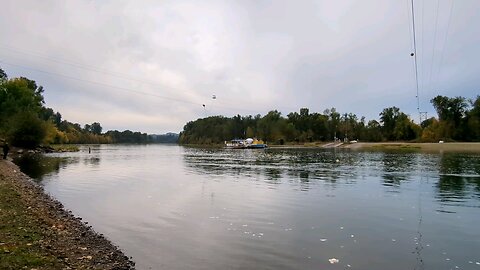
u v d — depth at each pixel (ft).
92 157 299.58
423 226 65.72
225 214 75.25
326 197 97.14
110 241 54.95
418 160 240.12
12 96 362.74
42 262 37.63
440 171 163.73
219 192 105.81
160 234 59.41
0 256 37.04
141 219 70.38
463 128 559.38
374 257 48.47
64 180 133.90
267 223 67.46
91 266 40.68
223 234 59.41
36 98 430.20
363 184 122.83
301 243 54.54
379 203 88.22
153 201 90.68
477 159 245.65
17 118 343.46
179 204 86.58
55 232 53.26
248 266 44.39
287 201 90.94
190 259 46.85
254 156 319.47
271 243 54.29
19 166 189.67
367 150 453.17
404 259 47.91
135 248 51.57
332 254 49.47
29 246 42.45
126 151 473.26
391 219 71.10
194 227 64.23
